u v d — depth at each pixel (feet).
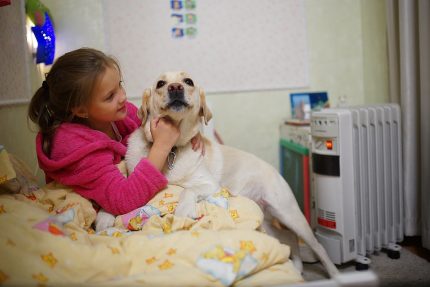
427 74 5.43
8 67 4.77
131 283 2.32
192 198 3.89
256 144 7.79
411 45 5.70
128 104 5.27
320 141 5.44
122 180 3.74
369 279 2.02
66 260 2.53
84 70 3.68
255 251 2.89
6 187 3.54
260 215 3.96
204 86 7.43
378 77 7.41
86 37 6.97
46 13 6.19
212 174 4.98
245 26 7.46
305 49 7.75
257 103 7.70
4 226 2.68
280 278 2.78
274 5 7.52
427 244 5.72
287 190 5.29
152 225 3.44
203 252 2.73
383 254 5.97
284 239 5.61
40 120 3.97
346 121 5.20
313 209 6.29
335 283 2.06
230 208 3.92
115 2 7.00
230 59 7.48
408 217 6.09
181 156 4.38
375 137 5.67
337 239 5.39
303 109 7.50
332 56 7.91
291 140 7.15
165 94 4.08
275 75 7.70
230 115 7.61
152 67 7.22
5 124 4.70
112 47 7.07
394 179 5.95
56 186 3.94
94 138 3.85
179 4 7.18
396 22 6.21
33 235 2.64
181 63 7.30
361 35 7.94
